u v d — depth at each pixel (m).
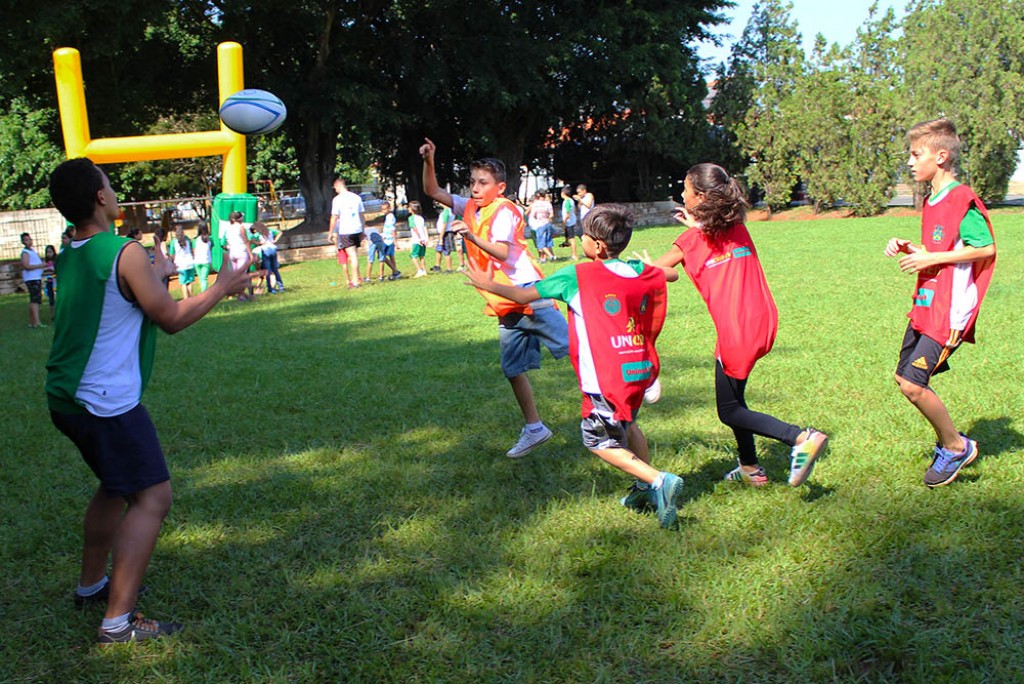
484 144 28.00
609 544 3.90
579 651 3.09
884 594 3.33
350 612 3.45
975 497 4.14
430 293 13.92
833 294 10.73
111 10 19.09
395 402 6.74
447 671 3.03
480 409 6.36
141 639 3.33
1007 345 7.28
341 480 5.00
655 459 4.99
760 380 6.67
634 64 27.69
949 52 25.34
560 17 27.55
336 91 24.36
